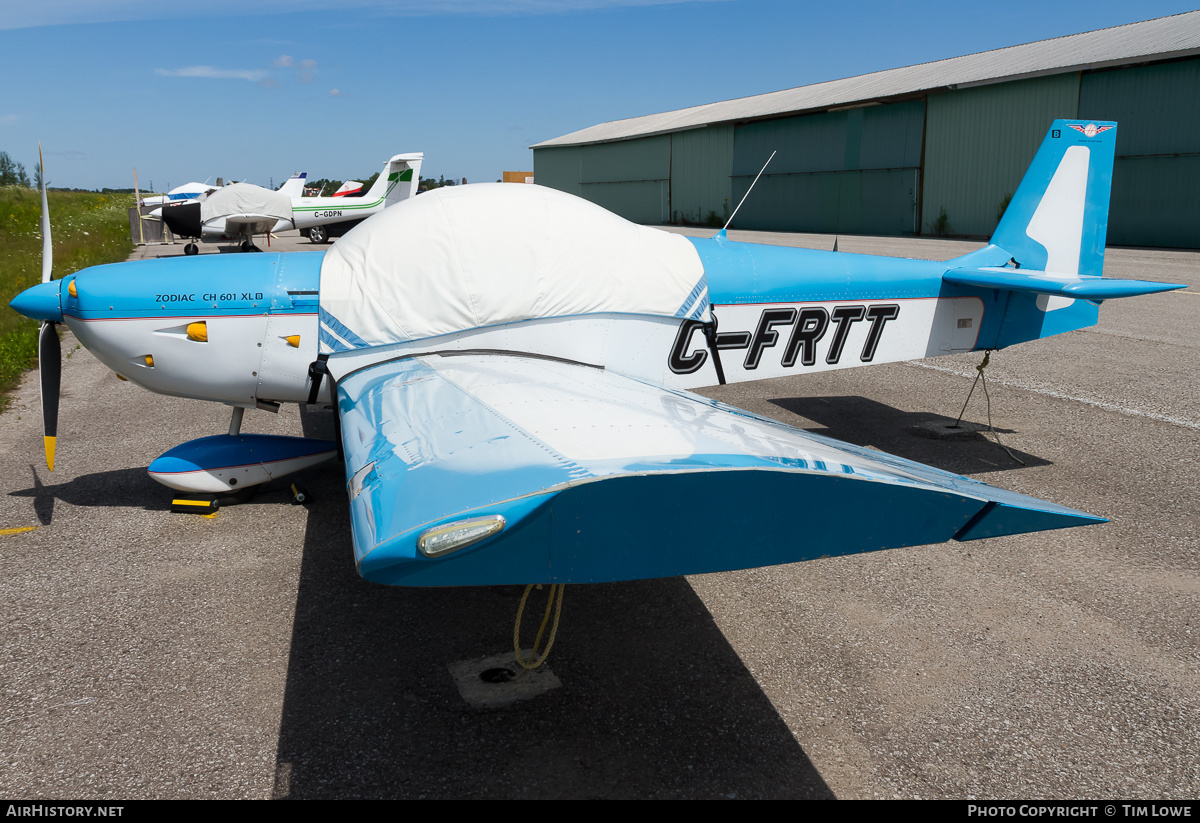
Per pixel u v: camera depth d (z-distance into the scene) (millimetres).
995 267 5004
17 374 7594
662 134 37312
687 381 4387
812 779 2240
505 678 2717
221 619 3092
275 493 4469
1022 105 22422
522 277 3887
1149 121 19469
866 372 7789
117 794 2158
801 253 4594
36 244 18844
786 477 1948
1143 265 15164
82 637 2951
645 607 3221
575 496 1838
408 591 3340
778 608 3207
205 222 19906
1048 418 5871
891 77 30750
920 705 2570
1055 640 2943
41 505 4273
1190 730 2436
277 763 2289
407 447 2404
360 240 4023
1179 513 4082
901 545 2080
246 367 4031
